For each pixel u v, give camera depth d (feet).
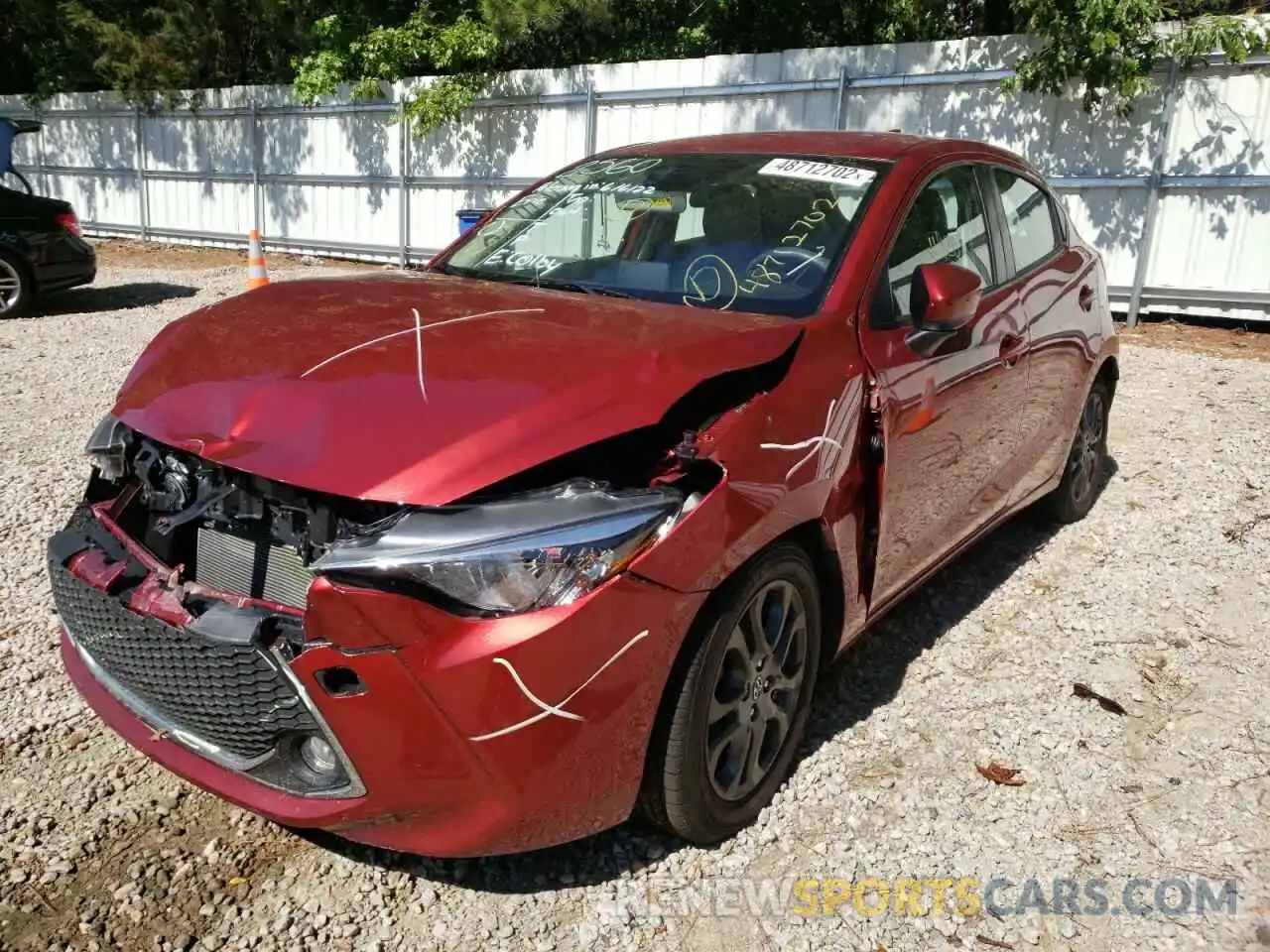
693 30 50.55
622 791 8.38
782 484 9.04
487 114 43.19
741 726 9.35
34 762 10.61
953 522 12.49
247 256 52.80
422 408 8.21
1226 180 30.07
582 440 8.03
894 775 10.55
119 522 9.57
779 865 9.33
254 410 8.52
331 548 7.65
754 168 12.69
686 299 11.12
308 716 7.86
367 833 8.22
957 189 13.02
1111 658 12.83
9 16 63.36
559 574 7.65
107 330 32.89
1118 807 10.11
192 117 53.98
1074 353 15.12
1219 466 19.35
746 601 8.96
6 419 22.17
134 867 9.21
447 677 7.45
